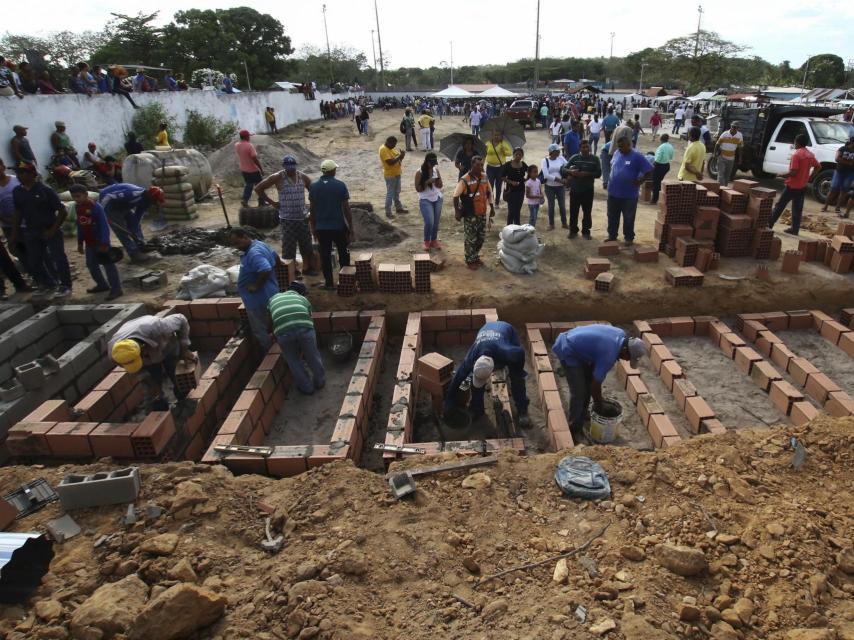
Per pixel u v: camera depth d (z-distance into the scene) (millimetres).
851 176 10156
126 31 36500
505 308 7086
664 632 2531
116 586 2795
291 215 7285
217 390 5496
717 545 3154
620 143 7938
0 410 4816
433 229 8711
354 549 3131
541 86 64375
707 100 34688
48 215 6844
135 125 16359
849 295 7137
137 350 4191
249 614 2729
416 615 2742
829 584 2893
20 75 13742
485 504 3566
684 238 7820
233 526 3414
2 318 6637
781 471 3854
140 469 3867
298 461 4328
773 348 6207
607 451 4070
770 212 7703
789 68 65250
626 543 3201
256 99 26234
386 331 7012
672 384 5680
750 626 2645
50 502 3584
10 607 2805
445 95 41438
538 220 10219
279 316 5375
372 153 19594
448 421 5430
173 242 9156
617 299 7121
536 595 2824
